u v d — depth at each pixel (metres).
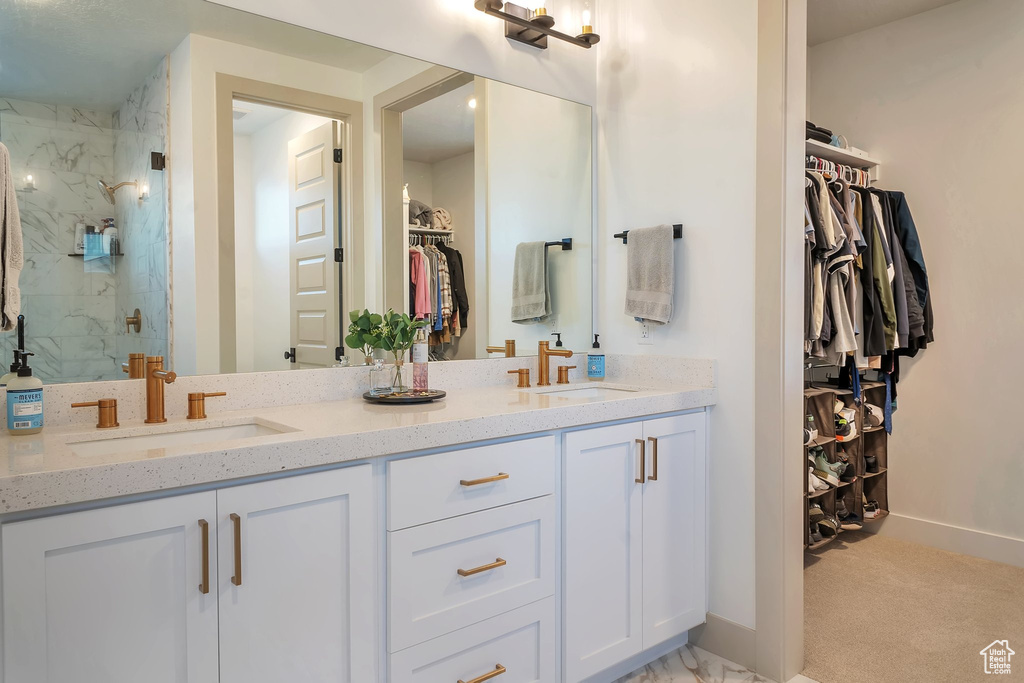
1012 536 3.03
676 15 2.38
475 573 1.61
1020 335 2.99
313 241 1.98
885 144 3.42
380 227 2.12
